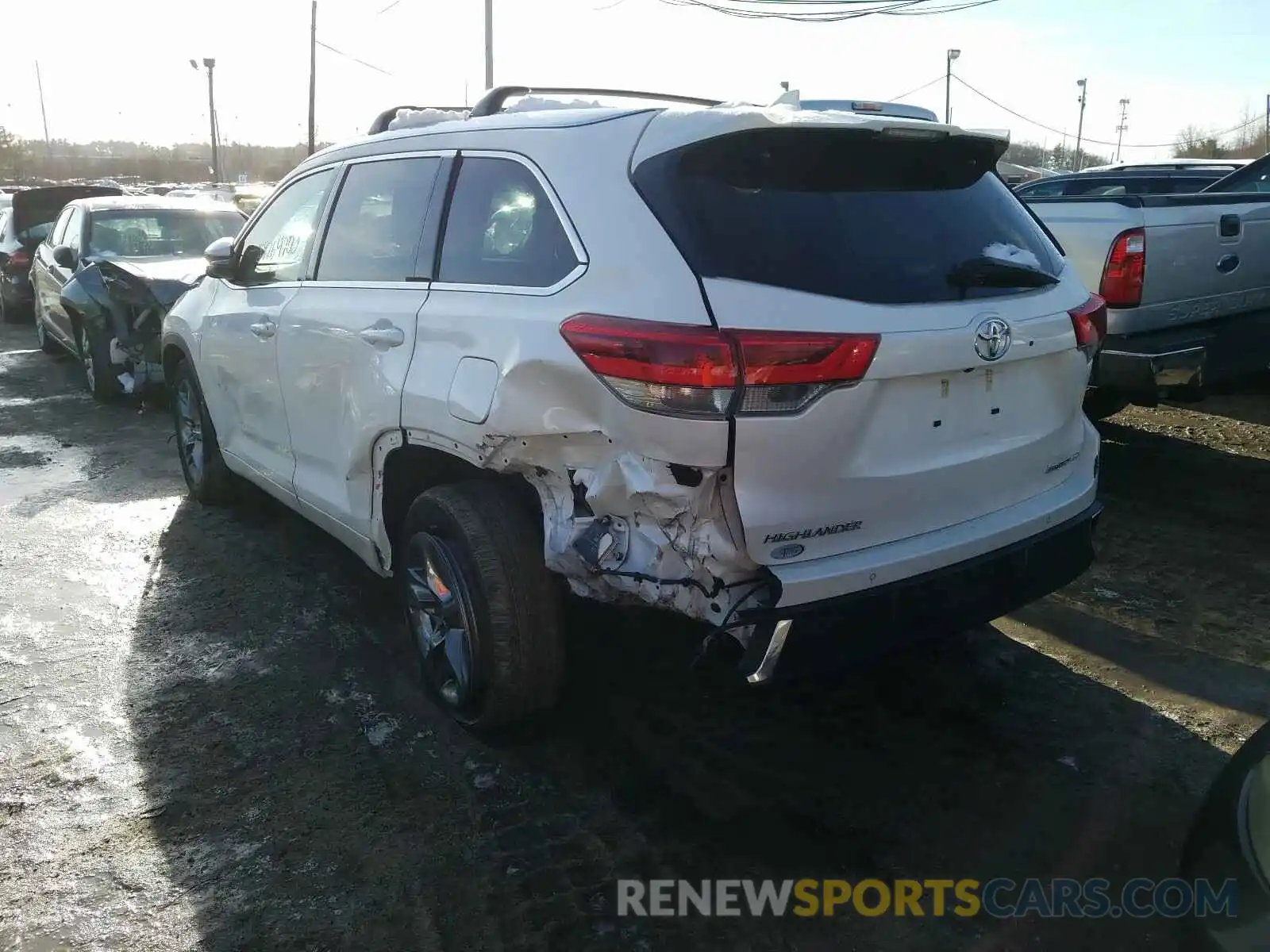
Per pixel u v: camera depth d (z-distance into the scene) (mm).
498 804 3141
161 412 8477
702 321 2570
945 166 3213
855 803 3111
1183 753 3318
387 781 3260
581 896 2748
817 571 2689
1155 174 10703
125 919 2684
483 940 2607
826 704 3664
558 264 2959
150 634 4312
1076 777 3209
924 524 2924
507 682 3262
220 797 3195
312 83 32375
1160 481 5926
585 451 2822
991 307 2936
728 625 2646
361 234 3984
